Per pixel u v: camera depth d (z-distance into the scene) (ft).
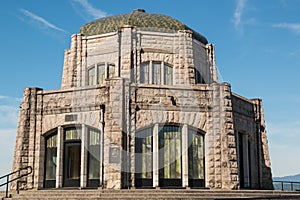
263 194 88.02
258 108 118.83
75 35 118.62
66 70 121.90
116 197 76.79
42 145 100.01
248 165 110.63
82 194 81.35
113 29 117.08
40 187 98.17
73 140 97.91
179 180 94.12
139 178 92.07
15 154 100.58
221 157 96.12
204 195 81.51
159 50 113.19
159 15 122.52
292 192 94.53
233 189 93.50
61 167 97.45
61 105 99.35
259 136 117.19
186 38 114.62
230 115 98.84
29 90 101.86
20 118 101.96
